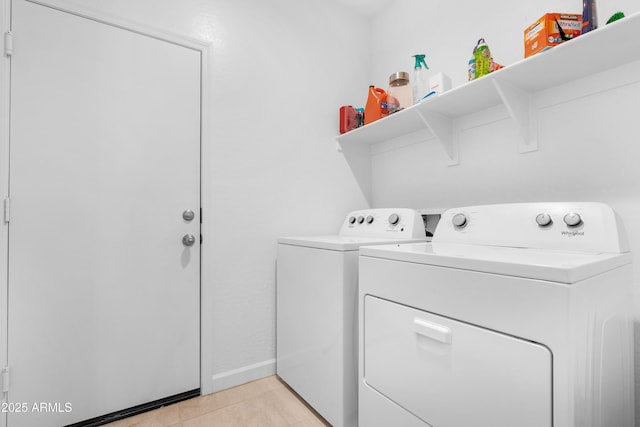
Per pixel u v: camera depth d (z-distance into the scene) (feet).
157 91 4.85
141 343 4.65
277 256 5.81
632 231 3.51
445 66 5.74
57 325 4.11
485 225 3.93
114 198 4.50
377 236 5.33
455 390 2.58
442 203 5.73
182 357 4.95
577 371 2.02
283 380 5.50
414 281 2.96
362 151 7.25
